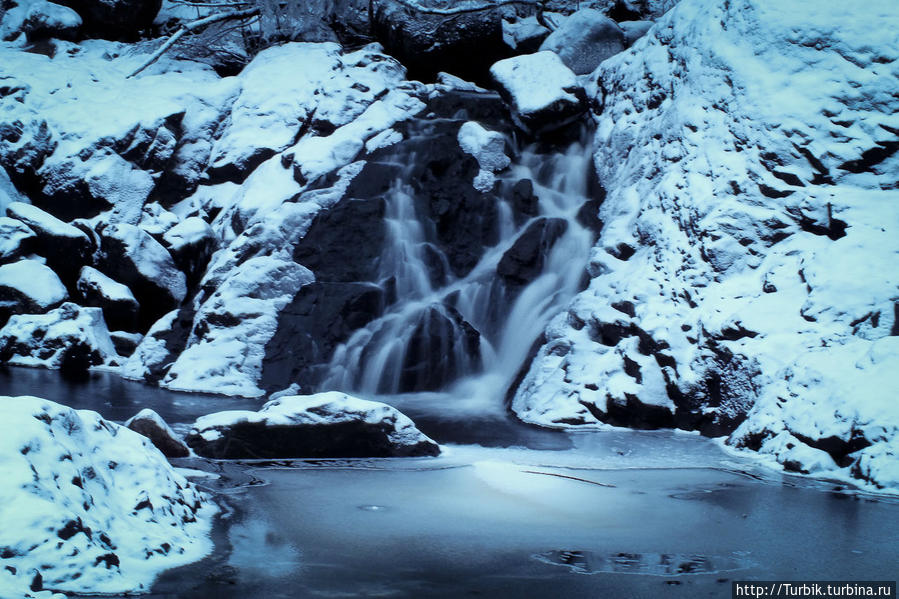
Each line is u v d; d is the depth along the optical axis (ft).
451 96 62.44
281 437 29.40
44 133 57.93
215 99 61.67
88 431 20.35
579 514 23.08
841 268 35.76
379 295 47.85
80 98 61.46
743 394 34.30
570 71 57.67
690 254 40.04
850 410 28.96
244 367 44.80
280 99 61.72
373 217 51.78
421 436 30.48
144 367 47.47
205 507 22.40
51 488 17.07
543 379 39.91
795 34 43.83
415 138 57.67
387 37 69.21
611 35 62.75
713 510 23.89
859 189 40.01
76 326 49.90
